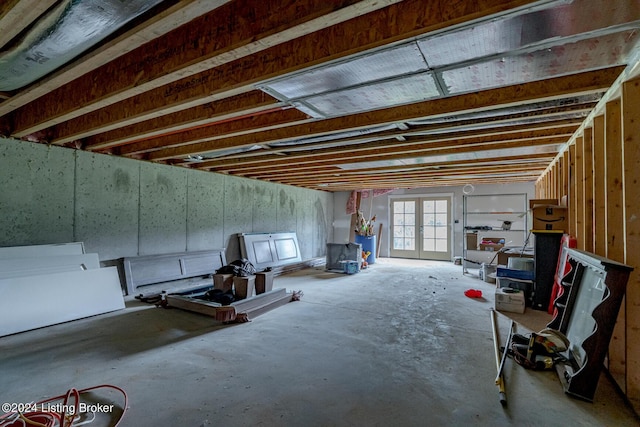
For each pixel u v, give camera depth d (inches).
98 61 75.3
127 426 68.1
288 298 172.1
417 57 71.6
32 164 146.7
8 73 79.0
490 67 75.7
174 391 82.0
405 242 364.8
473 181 291.3
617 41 64.6
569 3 53.7
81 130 132.7
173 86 99.5
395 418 71.6
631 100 79.2
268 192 290.8
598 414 74.2
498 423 70.4
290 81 83.1
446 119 114.3
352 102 96.6
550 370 94.7
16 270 129.6
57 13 57.0
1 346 110.1
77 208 162.6
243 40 67.2
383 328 131.0
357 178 272.8
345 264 262.8
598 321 79.9
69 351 106.7
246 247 252.5
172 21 60.5
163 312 151.8
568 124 121.0
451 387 85.0
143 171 191.9
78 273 145.4
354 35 69.6
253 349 109.0
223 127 132.4
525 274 176.9
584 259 98.0
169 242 205.3
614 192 91.2
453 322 139.2
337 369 94.7
